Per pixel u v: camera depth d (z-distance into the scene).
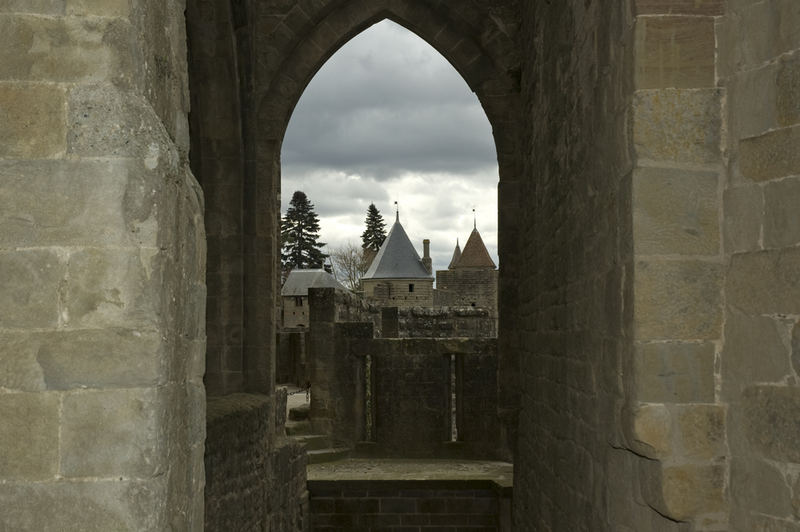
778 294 3.67
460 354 18.72
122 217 3.01
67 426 2.96
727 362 3.97
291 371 27.64
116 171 3.02
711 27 4.05
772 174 3.73
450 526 14.73
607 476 4.90
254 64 10.89
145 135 3.08
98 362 2.98
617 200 4.41
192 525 3.56
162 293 3.06
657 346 4.01
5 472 2.95
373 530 14.67
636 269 4.05
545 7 7.47
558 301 6.67
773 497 3.65
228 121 10.69
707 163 4.05
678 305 4.02
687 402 3.99
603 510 5.01
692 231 4.04
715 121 4.04
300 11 10.93
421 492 14.80
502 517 14.30
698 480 3.95
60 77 3.04
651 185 4.05
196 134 10.71
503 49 10.89
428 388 18.62
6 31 3.04
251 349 10.84
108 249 3.01
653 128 4.06
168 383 3.13
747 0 3.89
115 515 2.95
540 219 7.78
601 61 4.87
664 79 4.07
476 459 18.31
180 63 3.71
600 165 4.93
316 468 16.94
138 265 3.01
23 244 3.00
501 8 10.92
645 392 4.01
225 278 10.80
